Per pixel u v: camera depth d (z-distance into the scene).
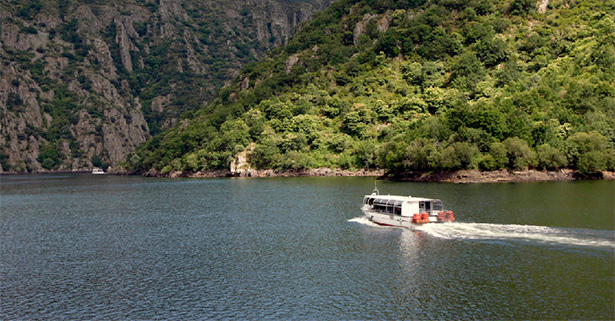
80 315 50.94
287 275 61.28
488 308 49.22
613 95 195.62
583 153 169.00
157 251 76.25
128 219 110.69
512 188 142.12
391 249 71.25
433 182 175.12
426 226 83.25
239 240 82.19
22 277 63.97
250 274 62.28
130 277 62.72
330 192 155.00
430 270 60.75
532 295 51.81
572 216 90.38
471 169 172.00
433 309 49.50
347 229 88.00
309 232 86.62
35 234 94.44
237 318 49.19
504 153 168.88
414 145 187.38
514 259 63.56
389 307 50.38
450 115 195.12
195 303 53.16
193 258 71.06
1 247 82.50
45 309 52.75
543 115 192.62
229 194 163.25
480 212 97.00
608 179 167.25
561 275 57.12
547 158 170.00
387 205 90.88
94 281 61.50
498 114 180.50
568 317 46.62
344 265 64.44
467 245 71.12
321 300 52.81
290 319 48.50
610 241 70.62
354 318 48.16
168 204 139.12
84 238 88.69
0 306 53.81
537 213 94.50
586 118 186.38
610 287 53.16
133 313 51.03
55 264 70.12
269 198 144.25
